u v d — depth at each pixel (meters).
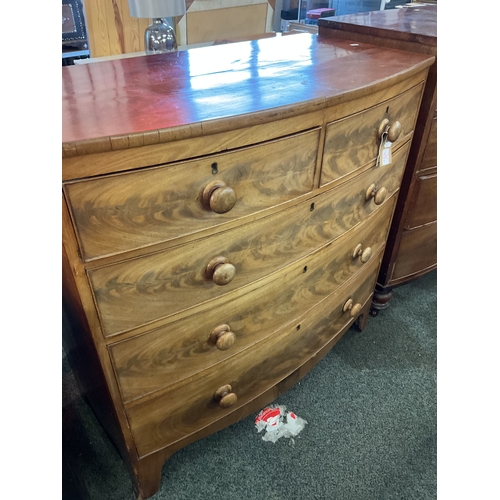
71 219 0.59
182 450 1.15
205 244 0.74
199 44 2.20
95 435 1.18
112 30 2.01
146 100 0.71
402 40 1.11
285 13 2.49
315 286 1.05
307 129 0.77
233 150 0.68
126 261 0.67
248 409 1.10
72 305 0.78
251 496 1.05
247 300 0.89
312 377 1.37
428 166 1.29
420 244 1.49
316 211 0.91
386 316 1.63
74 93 0.76
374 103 0.90
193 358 0.87
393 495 1.06
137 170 0.60
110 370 0.77
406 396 1.32
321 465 1.12
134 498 1.03
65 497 0.86
